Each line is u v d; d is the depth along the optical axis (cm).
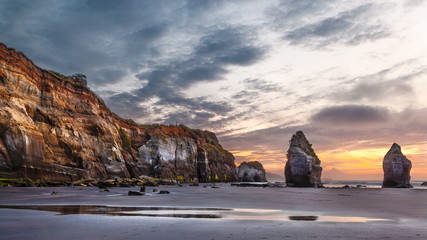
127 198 2623
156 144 10462
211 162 13462
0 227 1027
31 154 5172
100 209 1683
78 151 6869
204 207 1912
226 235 914
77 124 7312
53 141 6338
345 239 873
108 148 7906
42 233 921
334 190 5578
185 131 12581
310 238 882
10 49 5759
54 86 7062
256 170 16900
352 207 2052
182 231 976
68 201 2202
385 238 895
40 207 1755
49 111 6575
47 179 5422
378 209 1919
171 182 8100
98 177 7044
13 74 5672
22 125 5178
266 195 3528
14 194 2888
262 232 976
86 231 959
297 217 1430
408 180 7344
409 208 2009
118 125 9894
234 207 1939
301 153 7512
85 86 8956
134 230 984
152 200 2434
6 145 4794
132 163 8969
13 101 5450
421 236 934
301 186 7381
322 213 1636
